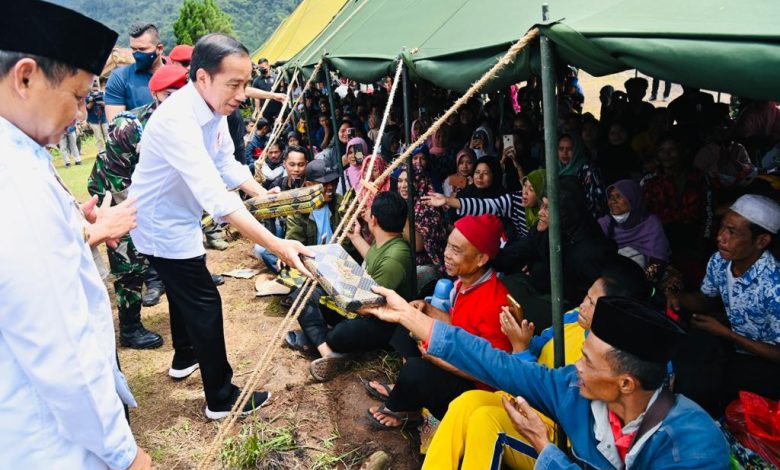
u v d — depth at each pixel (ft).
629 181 9.59
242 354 11.28
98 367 4.01
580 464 5.52
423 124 18.15
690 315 8.64
